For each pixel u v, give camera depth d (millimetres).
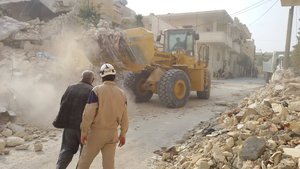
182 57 12305
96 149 3770
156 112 10148
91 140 3750
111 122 3787
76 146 4535
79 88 4555
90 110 3680
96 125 3742
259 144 3889
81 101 4484
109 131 3777
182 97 11094
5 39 14500
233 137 4531
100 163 5438
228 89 18797
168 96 10656
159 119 9078
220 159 4133
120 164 5410
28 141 6648
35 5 20219
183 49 12875
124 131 4000
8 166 5172
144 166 5320
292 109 5488
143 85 11391
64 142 4566
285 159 3537
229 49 39438
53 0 20297
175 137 7188
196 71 12656
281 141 4066
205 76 13234
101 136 3736
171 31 13227
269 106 5918
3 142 5848
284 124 4559
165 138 7102
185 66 11852
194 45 12883
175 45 13078
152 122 8672
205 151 4703
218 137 4848
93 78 4820
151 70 11461
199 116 9555
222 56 38406
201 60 13328
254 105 6445
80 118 4461
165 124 8445
